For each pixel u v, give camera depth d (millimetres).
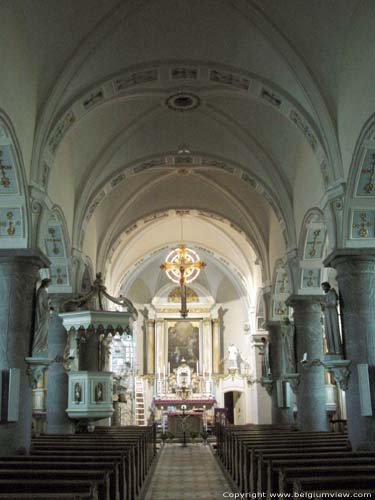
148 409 28641
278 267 18672
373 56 9859
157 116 15289
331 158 11844
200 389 29141
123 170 16703
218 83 13336
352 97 10930
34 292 11273
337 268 11750
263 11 10906
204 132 16047
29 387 10828
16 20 10000
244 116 15023
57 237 14688
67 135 13391
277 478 6977
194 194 20688
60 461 7902
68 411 14805
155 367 29656
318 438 11578
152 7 11023
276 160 15867
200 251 29172
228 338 30047
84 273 18016
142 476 12266
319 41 11219
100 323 13852
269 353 19922
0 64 9430
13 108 10133
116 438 12078
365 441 10711
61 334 15109
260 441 10703
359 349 11141
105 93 12852
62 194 14328
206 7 11047
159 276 30547
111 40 11609
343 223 11578
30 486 5750
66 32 11031
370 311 11320
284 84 12273
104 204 18953
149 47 12062
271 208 17984
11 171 10688
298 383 15719
